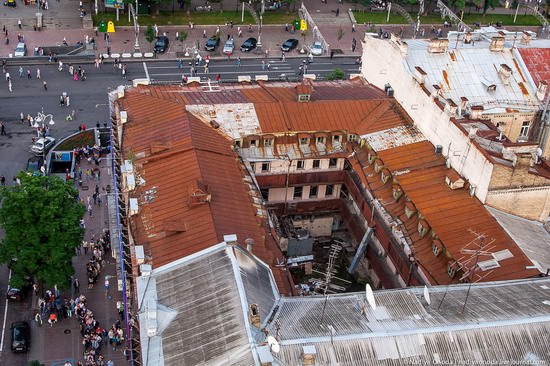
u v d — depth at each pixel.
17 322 77.88
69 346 77.12
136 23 154.50
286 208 90.56
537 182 74.00
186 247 66.12
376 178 83.75
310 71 148.00
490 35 105.62
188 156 78.00
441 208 74.94
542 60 97.50
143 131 84.50
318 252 91.62
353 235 87.94
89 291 84.62
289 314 55.72
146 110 88.06
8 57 140.88
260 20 161.50
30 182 78.94
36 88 131.75
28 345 76.00
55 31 155.62
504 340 53.19
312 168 88.56
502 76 94.62
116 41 153.50
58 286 80.44
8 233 77.75
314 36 164.25
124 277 67.75
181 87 96.50
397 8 177.50
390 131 87.88
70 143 112.12
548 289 61.28
